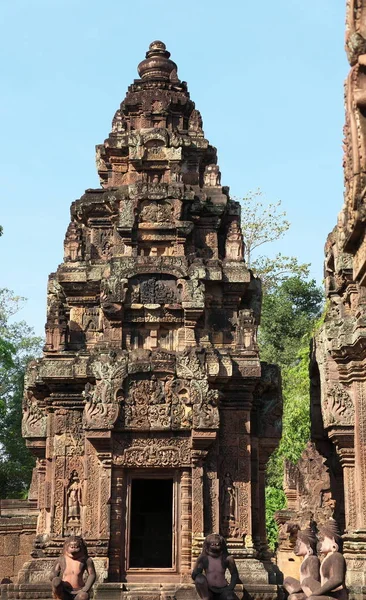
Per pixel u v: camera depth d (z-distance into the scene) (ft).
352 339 64.18
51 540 66.13
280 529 78.33
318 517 69.46
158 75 82.02
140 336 71.10
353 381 65.36
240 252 74.08
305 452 71.97
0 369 163.02
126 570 64.75
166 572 64.69
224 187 78.02
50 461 69.41
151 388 66.80
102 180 81.61
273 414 71.82
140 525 82.48
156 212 74.02
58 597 47.06
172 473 66.85
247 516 66.39
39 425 73.15
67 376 69.26
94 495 66.23
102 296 70.69
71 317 73.82
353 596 56.03
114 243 74.90
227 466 67.56
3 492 156.46
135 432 66.49
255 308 75.87
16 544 79.05
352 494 64.39
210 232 75.46
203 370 66.59
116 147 78.02
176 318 70.74
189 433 66.44
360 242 27.58
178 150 76.23
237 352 69.56
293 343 162.91
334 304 71.51
